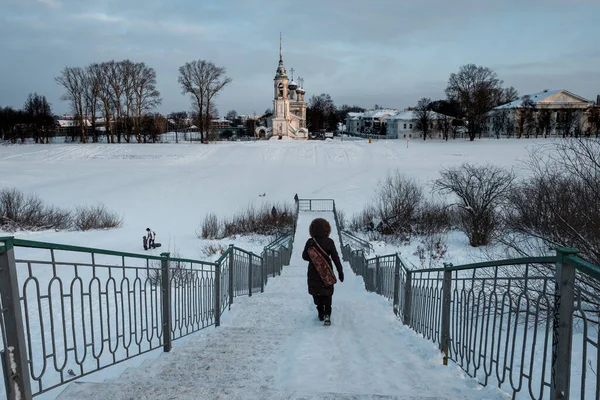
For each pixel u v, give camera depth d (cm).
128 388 333
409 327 675
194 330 656
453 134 9306
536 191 1197
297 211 3097
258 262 1418
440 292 529
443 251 1978
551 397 275
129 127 8375
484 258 1612
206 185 4434
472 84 8100
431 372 435
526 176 2322
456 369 449
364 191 4031
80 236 2611
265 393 329
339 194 3962
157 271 586
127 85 8131
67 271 1620
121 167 5706
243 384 389
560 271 266
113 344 783
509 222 1358
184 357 477
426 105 9262
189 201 3766
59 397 318
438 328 529
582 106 8119
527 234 1109
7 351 274
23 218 2795
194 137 11856
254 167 5556
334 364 453
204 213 3331
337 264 674
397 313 790
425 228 2527
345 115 16875
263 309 834
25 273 1552
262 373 422
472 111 8006
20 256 1859
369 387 386
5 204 2828
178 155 6550
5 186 4297
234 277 977
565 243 916
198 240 2594
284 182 4591
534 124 8331
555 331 273
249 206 3497
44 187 4272
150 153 6731
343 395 326
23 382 281
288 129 9944
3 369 274
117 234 2711
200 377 408
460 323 462
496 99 8881
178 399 320
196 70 7981
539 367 512
